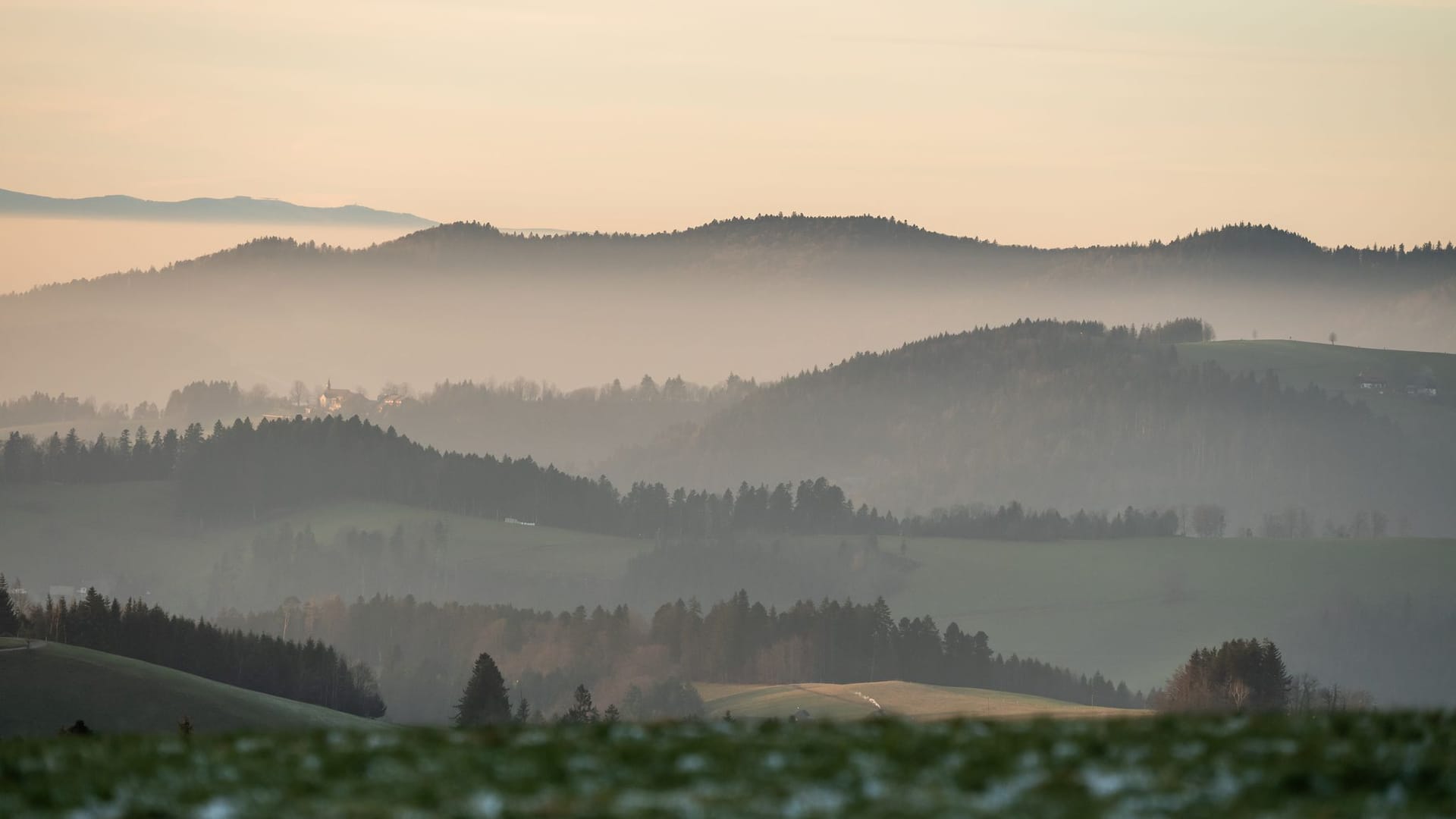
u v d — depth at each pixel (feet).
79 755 297.94
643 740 302.66
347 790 257.75
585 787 257.34
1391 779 257.75
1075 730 307.37
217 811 244.63
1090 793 249.96
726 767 270.26
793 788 254.47
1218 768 263.70
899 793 250.16
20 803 254.27
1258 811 238.89
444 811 242.78
